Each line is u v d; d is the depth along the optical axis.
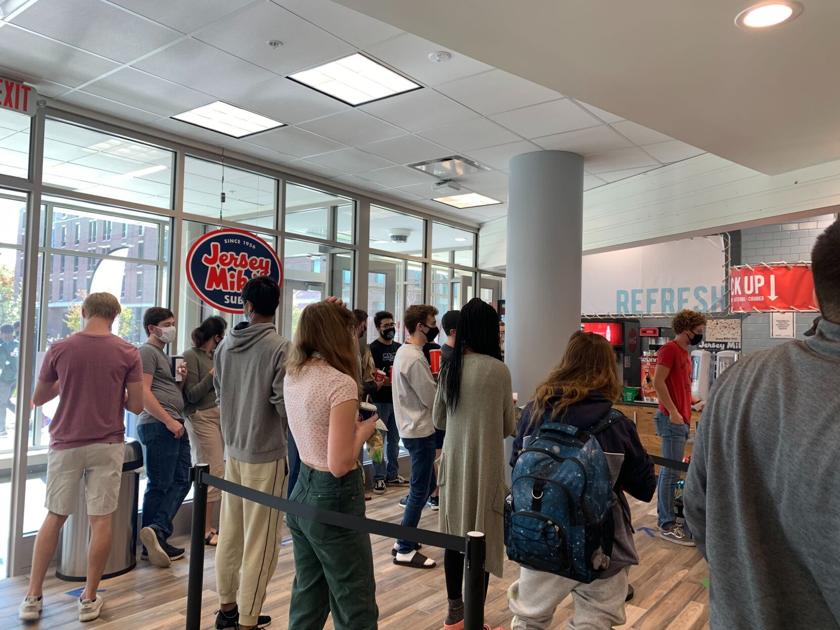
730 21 2.29
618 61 2.64
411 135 4.38
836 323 0.86
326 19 2.78
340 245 5.69
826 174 4.00
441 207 6.65
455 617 2.58
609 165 5.11
